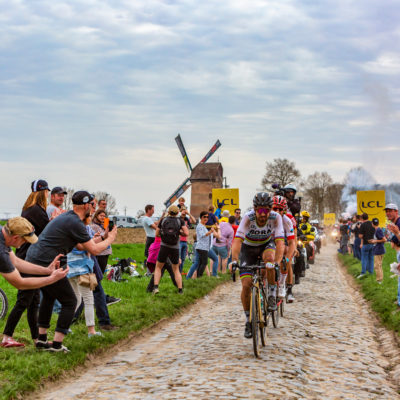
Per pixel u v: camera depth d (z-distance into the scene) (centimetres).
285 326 899
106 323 862
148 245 1625
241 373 596
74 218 673
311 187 9481
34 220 734
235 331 864
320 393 554
